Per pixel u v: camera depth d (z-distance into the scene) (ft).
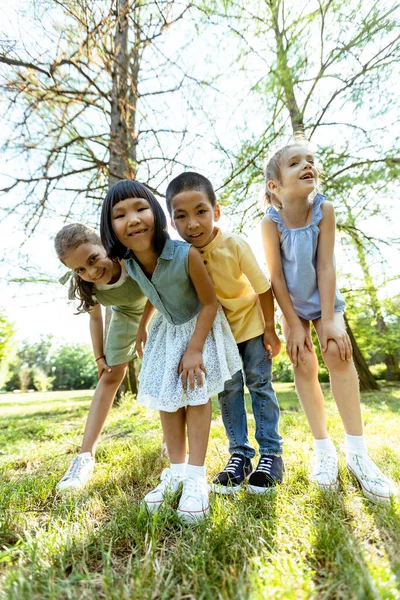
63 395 47.50
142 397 4.75
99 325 6.70
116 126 16.31
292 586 2.40
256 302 5.59
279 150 5.34
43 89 14.10
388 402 16.33
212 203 5.09
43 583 2.65
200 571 2.71
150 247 4.70
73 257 5.49
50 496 4.71
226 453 6.29
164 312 4.90
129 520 3.59
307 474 4.84
